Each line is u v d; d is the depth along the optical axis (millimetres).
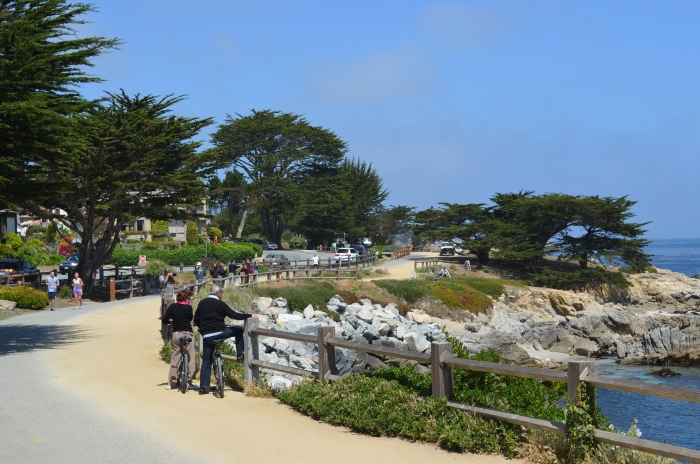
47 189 20703
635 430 9883
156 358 17062
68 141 20234
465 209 89250
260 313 34875
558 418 10578
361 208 116188
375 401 9391
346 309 42562
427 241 105125
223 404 11203
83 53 20766
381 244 119750
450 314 50438
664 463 7227
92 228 42000
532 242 82375
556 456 7395
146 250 68688
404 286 51688
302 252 97938
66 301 38000
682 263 186625
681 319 55125
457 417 8477
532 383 12086
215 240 74812
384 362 30172
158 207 42969
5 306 32062
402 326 40906
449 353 8969
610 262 77625
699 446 20844
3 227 61625
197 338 15984
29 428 9617
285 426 9617
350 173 115312
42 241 72312
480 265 83375
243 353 12523
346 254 74125
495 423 8266
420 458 7953
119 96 44125
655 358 43312
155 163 40969
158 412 10609
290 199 102250
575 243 78875
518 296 62719
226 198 102375
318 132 105938
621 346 46250
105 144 37969
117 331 23562
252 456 8109
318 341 10914
